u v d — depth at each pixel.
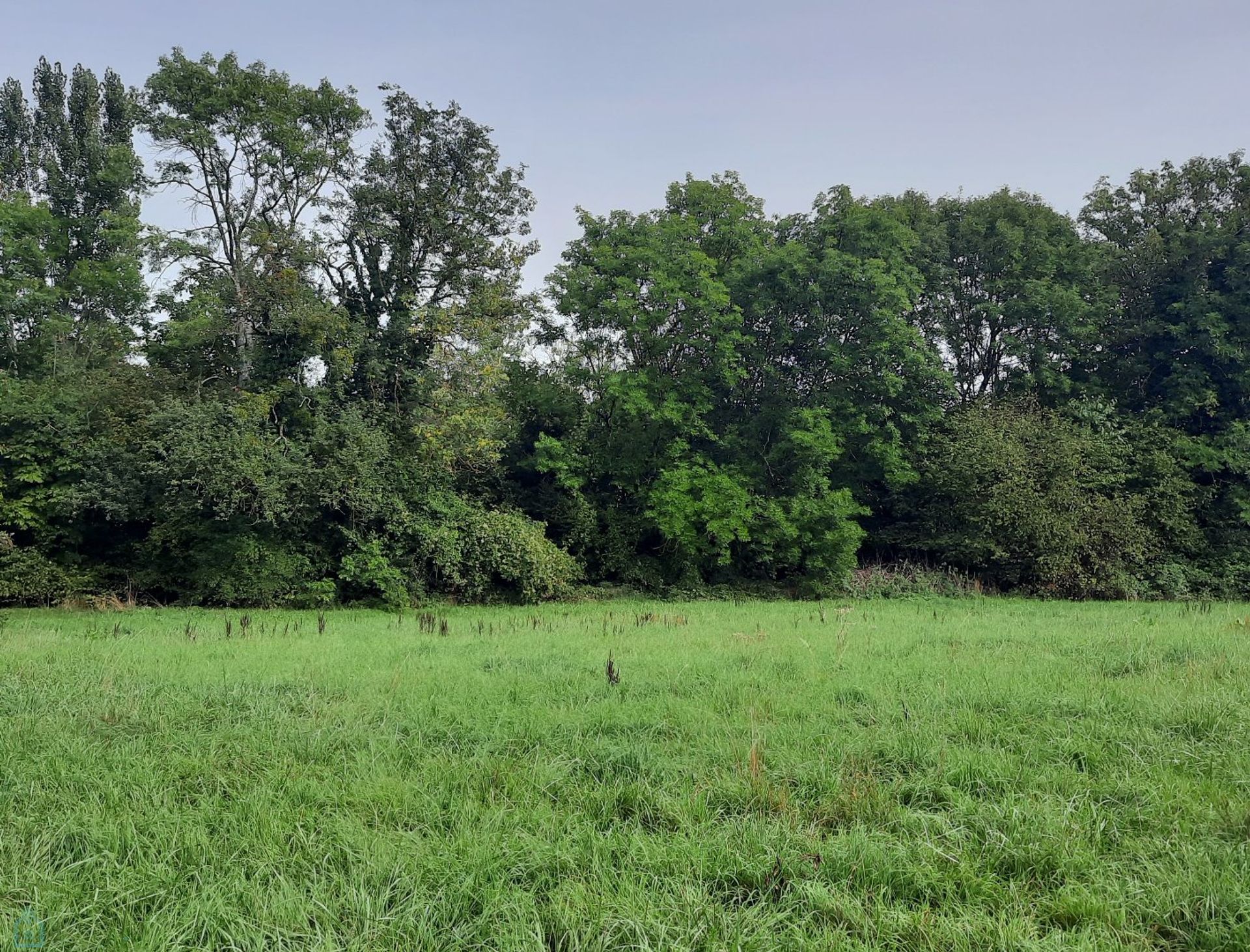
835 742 7.16
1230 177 30.39
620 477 27.70
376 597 24.08
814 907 4.58
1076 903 4.49
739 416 29.05
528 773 6.52
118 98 37.56
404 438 25.78
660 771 6.54
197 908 4.48
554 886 4.83
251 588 22.83
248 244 27.48
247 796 6.09
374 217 27.81
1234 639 13.06
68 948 4.21
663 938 4.20
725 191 29.98
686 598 26.41
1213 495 29.09
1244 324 28.06
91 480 23.56
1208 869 4.75
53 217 32.28
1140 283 31.27
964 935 4.23
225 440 22.11
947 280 30.58
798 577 27.50
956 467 26.78
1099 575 26.69
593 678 10.09
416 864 4.98
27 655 12.09
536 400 28.84
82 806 5.90
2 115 36.94
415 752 7.14
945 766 6.57
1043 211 31.73
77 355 30.02
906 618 18.70
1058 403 29.81
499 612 22.39
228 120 26.58
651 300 26.89
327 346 25.42
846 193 28.97
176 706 8.64
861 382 27.23
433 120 27.70
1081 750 6.89
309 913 4.48
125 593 23.91
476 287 27.95
